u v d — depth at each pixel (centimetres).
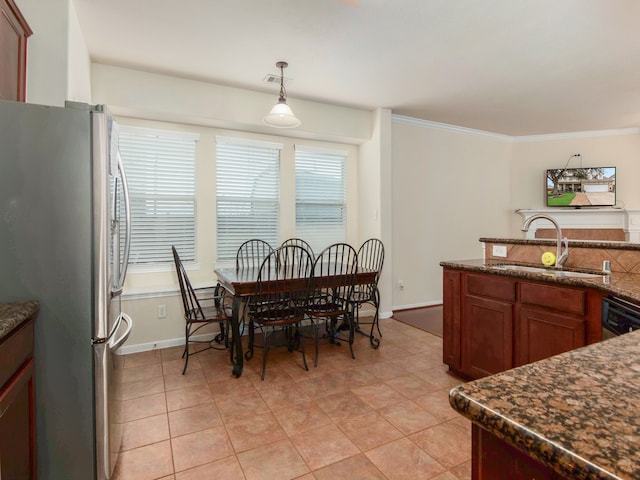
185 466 175
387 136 430
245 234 400
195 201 373
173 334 343
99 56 292
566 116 459
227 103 354
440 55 291
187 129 367
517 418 50
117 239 178
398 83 350
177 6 225
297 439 196
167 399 240
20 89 182
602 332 181
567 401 55
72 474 145
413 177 482
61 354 142
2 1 158
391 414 221
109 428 155
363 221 462
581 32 257
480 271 249
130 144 344
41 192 139
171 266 364
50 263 141
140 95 319
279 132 401
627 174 520
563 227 539
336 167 457
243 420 215
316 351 299
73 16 223
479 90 371
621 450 43
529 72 325
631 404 54
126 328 185
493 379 64
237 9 229
